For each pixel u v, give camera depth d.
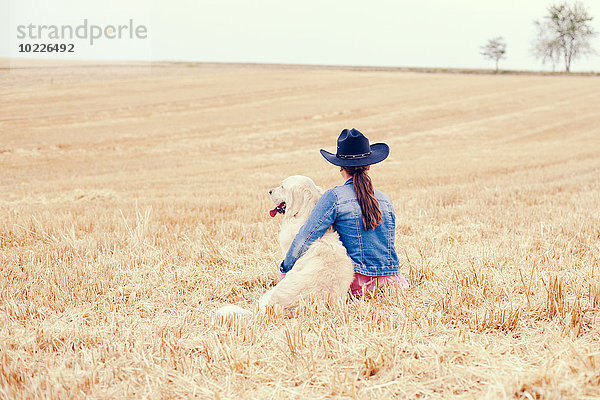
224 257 5.00
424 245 5.39
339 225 3.67
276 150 22.11
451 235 5.98
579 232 5.66
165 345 2.90
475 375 2.50
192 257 5.04
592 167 14.28
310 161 18.64
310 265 3.46
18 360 2.79
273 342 2.96
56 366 2.73
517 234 6.00
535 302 3.42
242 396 2.40
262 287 4.32
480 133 26.28
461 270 4.28
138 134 25.11
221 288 4.23
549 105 35.81
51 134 24.45
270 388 2.48
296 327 3.12
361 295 3.71
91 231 6.48
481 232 6.14
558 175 12.85
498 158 17.88
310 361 2.70
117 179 14.52
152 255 5.07
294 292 3.40
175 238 5.94
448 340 2.89
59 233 6.00
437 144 23.42
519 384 2.34
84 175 16.25
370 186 3.70
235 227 6.54
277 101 36.91
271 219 7.25
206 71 62.38
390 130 27.36
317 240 3.60
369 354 2.77
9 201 10.41
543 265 4.42
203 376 2.56
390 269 3.79
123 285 4.25
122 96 37.81
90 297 3.91
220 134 25.66
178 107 33.75
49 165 18.23
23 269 4.74
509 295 3.60
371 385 2.49
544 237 5.60
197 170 16.61
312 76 53.47
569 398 2.20
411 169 15.16
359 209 3.63
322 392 2.44
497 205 8.23
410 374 2.55
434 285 3.95
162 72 58.59
